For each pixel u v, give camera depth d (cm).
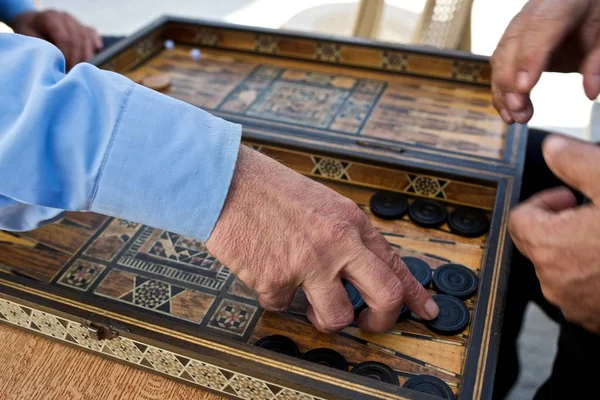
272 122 116
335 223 65
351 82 134
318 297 67
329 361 73
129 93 62
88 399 71
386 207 97
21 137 56
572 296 63
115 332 69
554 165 61
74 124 59
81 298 73
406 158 99
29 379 73
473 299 81
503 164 99
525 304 118
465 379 65
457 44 174
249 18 299
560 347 95
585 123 227
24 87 60
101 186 61
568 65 89
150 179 61
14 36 63
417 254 90
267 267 65
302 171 107
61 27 139
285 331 77
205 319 80
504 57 85
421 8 175
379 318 70
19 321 79
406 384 69
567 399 86
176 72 141
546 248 62
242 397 69
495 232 84
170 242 92
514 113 87
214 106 125
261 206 64
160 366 71
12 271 87
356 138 108
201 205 62
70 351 77
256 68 142
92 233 94
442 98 126
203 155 62
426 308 74
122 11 306
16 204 63
